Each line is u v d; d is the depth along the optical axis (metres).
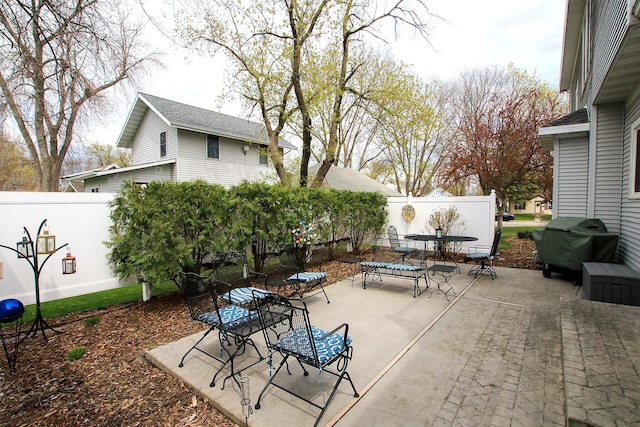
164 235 4.70
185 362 3.10
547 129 7.23
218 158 14.13
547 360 3.07
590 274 4.45
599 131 6.17
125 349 3.48
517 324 4.02
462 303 4.93
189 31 8.64
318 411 2.34
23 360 3.24
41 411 2.42
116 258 4.73
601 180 6.16
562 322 3.42
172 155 12.80
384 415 2.30
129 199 4.67
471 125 15.29
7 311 3.10
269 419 2.25
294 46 9.28
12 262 4.30
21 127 8.48
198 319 3.21
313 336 2.56
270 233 6.40
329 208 8.27
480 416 2.27
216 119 15.09
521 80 16.67
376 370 2.93
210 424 2.29
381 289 5.86
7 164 18.88
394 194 19.06
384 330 3.88
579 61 9.78
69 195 4.73
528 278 6.50
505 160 12.67
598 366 2.49
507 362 3.05
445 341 3.55
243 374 2.88
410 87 10.20
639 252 4.84
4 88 5.48
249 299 3.91
